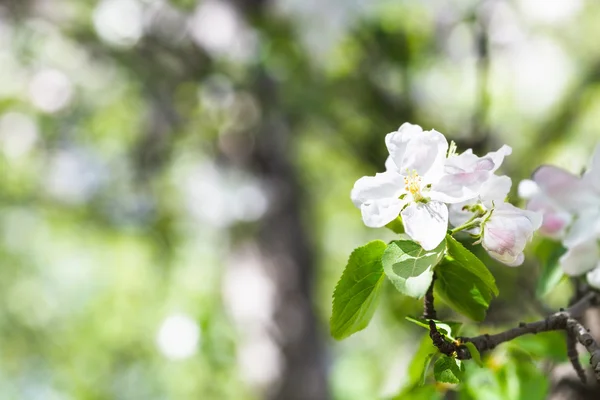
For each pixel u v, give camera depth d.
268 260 7.84
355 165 6.45
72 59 7.70
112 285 13.63
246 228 7.80
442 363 1.75
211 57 6.18
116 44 6.51
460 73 5.89
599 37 6.73
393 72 5.57
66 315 14.93
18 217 12.90
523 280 3.51
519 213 1.75
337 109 5.61
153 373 13.65
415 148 1.73
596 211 2.11
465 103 5.80
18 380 14.94
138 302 13.50
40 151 9.20
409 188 1.72
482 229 1.75
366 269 1.74
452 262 1.83
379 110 5.52
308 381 7.79
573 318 1.89
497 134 5.81
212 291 10.03
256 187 7.66
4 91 8.24
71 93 8.20
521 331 1.82
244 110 6.52
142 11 6.40
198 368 8.27
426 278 1.67
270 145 7.33
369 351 9.73
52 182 9.66
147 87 7.05
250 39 5.98
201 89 6.40
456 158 1.73
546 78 6.62
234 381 8.16
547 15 6.29
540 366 2.78
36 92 8.23
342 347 11.75
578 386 2.64
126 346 13.95
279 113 6.20
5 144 9.01
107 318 13.95
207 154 7.75
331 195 10.38
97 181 9.45
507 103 6.57
